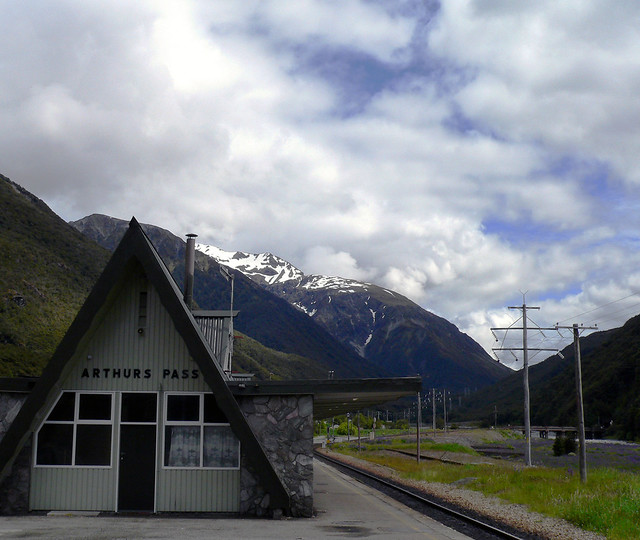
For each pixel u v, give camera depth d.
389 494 27.28
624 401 150.88
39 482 18.12
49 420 18.31
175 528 15.52
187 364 18.70
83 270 136.00
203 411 18.58
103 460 18.31
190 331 17.78
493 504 23.56
